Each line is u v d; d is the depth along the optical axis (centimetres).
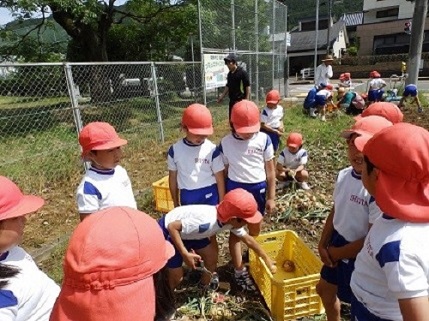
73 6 937
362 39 4316
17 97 715
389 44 4175
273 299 258
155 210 455
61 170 565
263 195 339
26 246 380
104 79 891
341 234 208
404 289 114
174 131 863
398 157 119
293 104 1402
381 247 126
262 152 332
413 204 119
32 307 150
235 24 1064
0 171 537
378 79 1193
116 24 1510
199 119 302
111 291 100
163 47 1512
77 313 102
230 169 332
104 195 247
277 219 423
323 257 220
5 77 708
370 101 1185
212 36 939
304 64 4400
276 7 1428
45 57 1178
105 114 802
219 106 1037
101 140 245
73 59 1408
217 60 974
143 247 106
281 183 513
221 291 299
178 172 318
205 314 270
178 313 269
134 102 824
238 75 736
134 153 716
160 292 148
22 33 1203
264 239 325
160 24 1452
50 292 163
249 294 297
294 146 494
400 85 1733
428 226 121
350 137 198
